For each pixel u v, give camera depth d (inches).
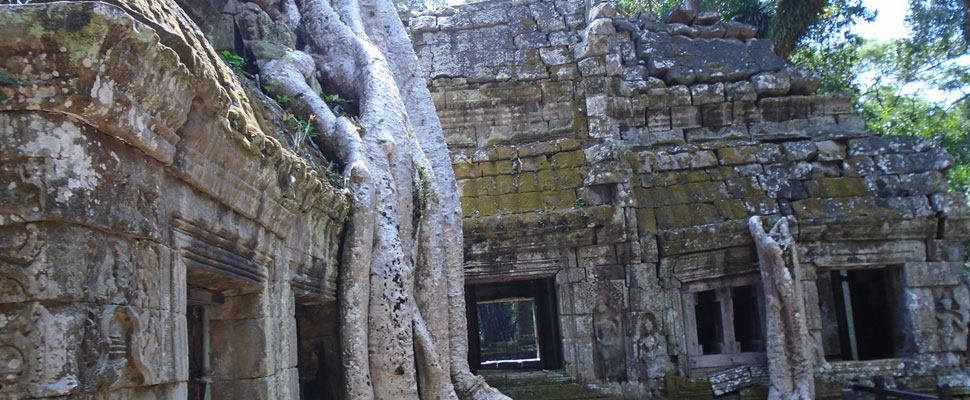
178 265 122.5
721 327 425.4
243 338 167.8
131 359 104.4
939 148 436.8
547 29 485.1
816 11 537.3
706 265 417.7
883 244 416.5
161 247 116.9
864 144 443.8
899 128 706.2
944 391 332.5
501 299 548.4
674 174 441.1
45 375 90.8
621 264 417.4
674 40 489.4
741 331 461.7
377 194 244.7
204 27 244.7
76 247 94.7
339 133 244.8
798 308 389.4
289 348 183.2
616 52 468.4
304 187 180.9
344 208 219.6
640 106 463.2
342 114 282.2
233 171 141.5
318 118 248.8
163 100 108.6
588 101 458.9
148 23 107.6
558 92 462.0
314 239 203.6
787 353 387.9
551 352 476.7
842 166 439.5
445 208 322.7
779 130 464.1
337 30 305.7
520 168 436.8
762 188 433.1
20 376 90.3
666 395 404.5
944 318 411.8
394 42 344.8
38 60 90.5
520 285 544.4
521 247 414.3
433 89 465.4
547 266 418.0
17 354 90.7
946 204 415.8
